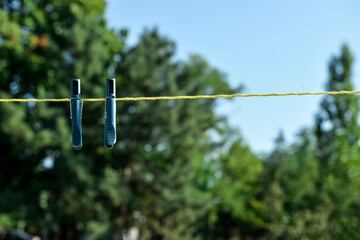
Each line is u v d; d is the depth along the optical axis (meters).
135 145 39.44
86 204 36.31
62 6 37.75
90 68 35.88
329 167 61.75
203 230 70.06
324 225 54.91
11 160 36.44
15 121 32.50
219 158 62.00
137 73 39.38
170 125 39.88
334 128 63.38
